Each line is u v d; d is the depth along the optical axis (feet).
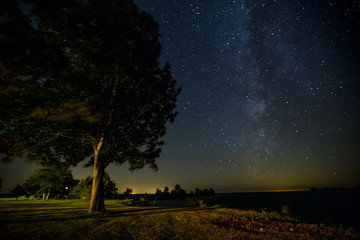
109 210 42.16
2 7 17.94
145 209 46.96
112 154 38.83
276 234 24.12
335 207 82.64
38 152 34.55
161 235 21.15
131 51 30.91
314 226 31.45
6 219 27.71
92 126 33.24
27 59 20.66
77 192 121.70
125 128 42.83
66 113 24.73
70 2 19.92
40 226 23.13
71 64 29.48
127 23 25.08
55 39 23.81
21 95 23.70
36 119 26.61
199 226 26.71
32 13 19.57
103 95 33.45
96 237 19.36
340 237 24.91
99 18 21.98
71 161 40.91
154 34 36.37
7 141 28.25
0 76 19.72
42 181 101.19
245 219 34.60
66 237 19.01
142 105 43.83
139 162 43.16
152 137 44.60
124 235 20.61
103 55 26.48
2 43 18.54
